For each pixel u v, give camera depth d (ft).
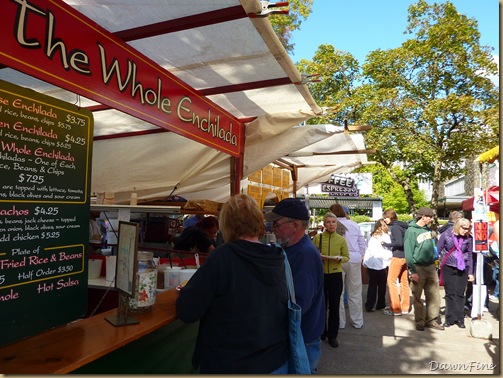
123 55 8.29
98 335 5.41
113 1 7.13
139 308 6.28
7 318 5.14
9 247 5.23
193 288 5.83
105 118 14.62
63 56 6.69
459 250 19.13
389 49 46.32
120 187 18.62
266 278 6.05
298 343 6.32
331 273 16.40
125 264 5.85
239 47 9.27
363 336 17.78
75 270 6.27
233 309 5.79
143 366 6.56
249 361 5.74
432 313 18.92
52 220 5.90
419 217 19.08
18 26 5.85
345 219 19.34
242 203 6.50
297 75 10.62
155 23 7.98
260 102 13.33
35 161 5.66
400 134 43.55
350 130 14.55
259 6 7.37
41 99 5.78
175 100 10.43
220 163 17.53
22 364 4.49
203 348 5.95
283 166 24.63
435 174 45.01
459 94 43.98
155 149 17.33
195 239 14.46
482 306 18.15
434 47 44.19
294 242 8.11
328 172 26.94
